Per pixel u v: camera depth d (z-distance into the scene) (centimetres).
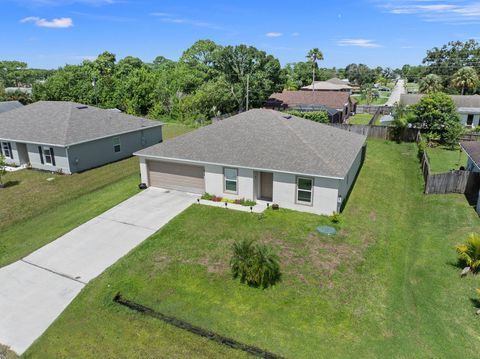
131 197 1972
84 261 1352
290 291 1137
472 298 1103
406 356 891
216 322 1012
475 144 2217
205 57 6356
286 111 4303
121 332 990
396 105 4378
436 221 1675
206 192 1941
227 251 1371
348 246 1416
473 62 9062
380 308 1065
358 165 2433
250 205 1797
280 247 1398
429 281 1203
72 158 2464
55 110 2934
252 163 1769
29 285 1218
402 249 1428
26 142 2530
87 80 5822
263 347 923
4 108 4312
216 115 4919
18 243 1514
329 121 4166
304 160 1723
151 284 1188
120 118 3097
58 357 920
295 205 1736
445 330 977
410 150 3080
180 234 1518
